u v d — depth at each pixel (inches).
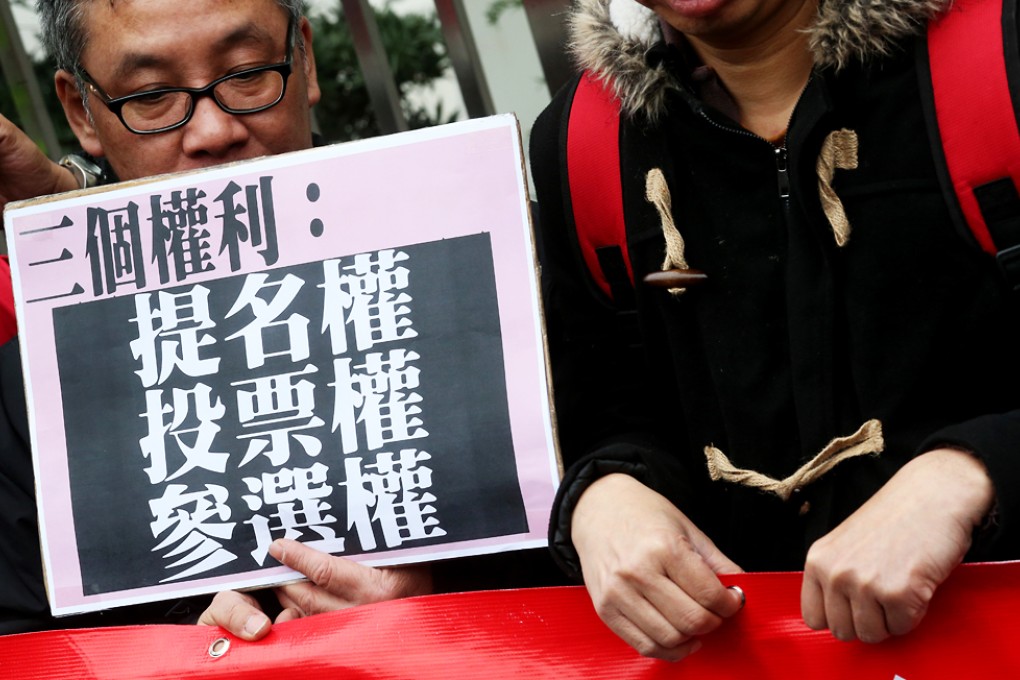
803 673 55.3
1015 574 52.2
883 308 59.5
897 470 59.4
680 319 65.6
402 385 64.1
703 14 59.4
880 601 47.4
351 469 64.1
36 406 67.1
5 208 67.9
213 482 65.1
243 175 66.6
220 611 63.5
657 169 64.7
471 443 63.2
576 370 72.1
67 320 67.2
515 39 149.5
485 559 73.2
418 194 65.1
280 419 64.9
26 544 71.9
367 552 64.0
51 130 180.4
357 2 152.1
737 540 65.6
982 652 52.6
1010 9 55.9
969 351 58.7
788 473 63.4
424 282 64.5
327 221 65.7
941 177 56.9
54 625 72.2
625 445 60.2
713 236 64.5
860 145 59.4
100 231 67.3
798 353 61.2
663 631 51.9
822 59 58.9
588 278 69.2
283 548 63.4
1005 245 55.8
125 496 65.8
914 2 56.9
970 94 55.9
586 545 55.7
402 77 170.2
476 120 65.0
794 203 61.1
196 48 71.1
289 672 62.0
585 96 68.2
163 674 63.5
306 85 78.8
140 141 72.9
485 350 63.7
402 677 60.8
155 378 66.2
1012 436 49.4
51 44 76.9
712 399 65.6
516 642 60.1
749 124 64.8
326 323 65.1
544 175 69.2
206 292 66.2
